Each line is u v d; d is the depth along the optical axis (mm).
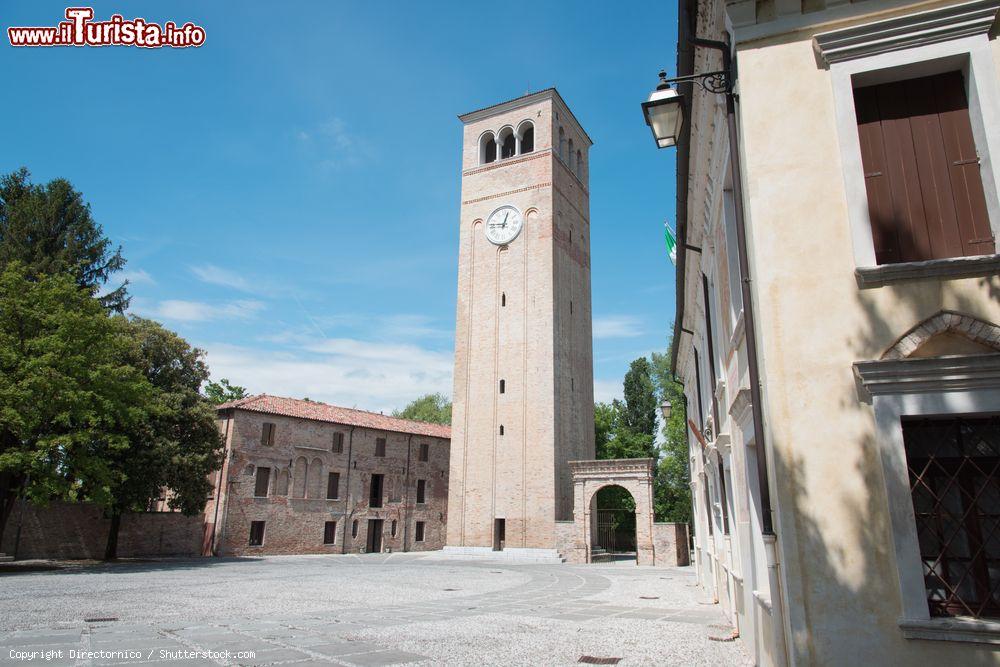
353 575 27625
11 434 28422
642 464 38625
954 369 5793
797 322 6379
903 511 5723
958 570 5762
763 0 7160
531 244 48531
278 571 29391
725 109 8023
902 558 5641
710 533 18688
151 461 34312
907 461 6008
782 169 6750
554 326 46375
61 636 11414
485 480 44938
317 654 9914
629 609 16281
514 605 17172
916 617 5504
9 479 28828
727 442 10812
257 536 43656
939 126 6660
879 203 6602
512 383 46031
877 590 5680
